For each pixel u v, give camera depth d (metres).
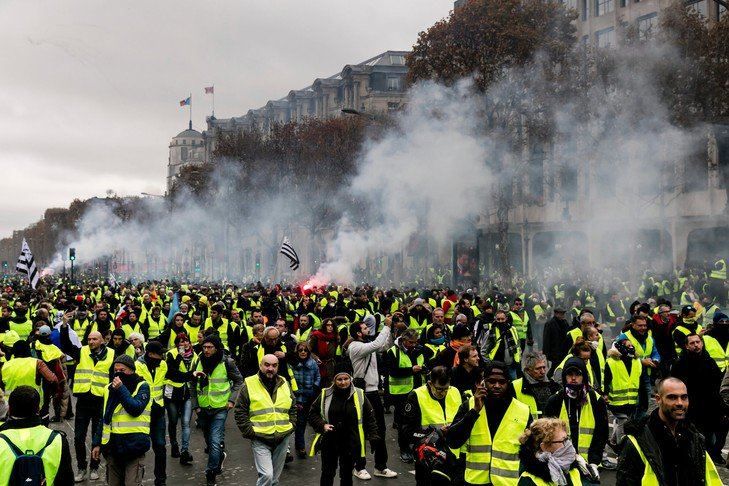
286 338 15.16
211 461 10.84
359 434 9.03
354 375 11.96
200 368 11.14
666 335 16.12
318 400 9.16
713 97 37.50
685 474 5.62
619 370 11.09
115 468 9.06
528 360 8.42
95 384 11.47
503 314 15.52
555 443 5.94
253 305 27.61
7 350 15.44
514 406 7.11
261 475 9.13
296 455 12.65
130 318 19.84
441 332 14.78
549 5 47.00
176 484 10.98
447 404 8.14
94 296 33.66
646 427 5.68
